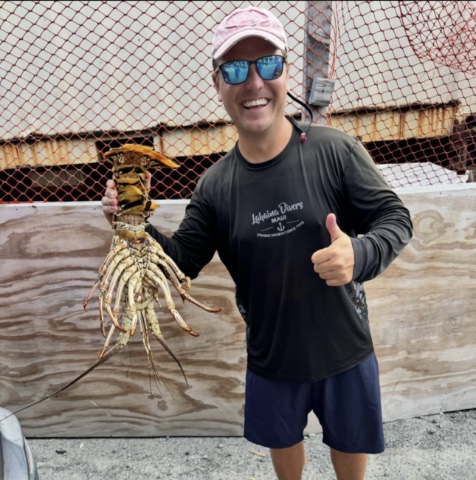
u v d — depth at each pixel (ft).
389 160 11.13
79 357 8.84
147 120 9.68
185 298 5.86
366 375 5.91
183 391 8.97
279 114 5.18
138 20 8.68
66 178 10.21
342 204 5.40
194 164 10.78
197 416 9.13
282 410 6.12
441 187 8.32
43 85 9.37
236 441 9.11
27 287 8.45
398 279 8.49
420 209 8.18
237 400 9.01
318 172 5.29
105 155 5.20
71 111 9.16
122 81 9.05
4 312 8.59
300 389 6.02
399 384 9.14
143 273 5.62
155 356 8.75
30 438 9.38
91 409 9.18
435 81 10.04
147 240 5.67
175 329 8.59
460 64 9.14
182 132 9.77
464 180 10.17
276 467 6.86
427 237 8.35
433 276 8.59
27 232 8.16
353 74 9.78
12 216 8.09
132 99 9.57
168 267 5.79
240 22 4.88
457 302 8.81
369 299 8.51
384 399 9.18
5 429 6.09
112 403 9.12
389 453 8.46
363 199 5.17
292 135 5.42
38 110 9.48
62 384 9.00
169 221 8.07
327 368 5.76
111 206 5.46
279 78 4.99
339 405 6.00
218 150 9.88
